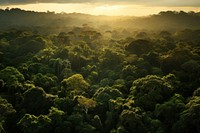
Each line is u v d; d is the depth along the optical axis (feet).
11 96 286.66
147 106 260.21
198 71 305.73
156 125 235.40
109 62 378.73
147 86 270.67
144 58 374.84
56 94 297.33
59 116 246.06
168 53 382.42
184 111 234.38
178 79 307.37
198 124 222.69
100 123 246.88
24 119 236.63
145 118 244.22
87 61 397.60
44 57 398.21
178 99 255.09
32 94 271.69
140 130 235.20
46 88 313.53
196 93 260.62
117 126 241.55
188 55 352.90
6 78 316.19
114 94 278.87
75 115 246.68
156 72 329.72
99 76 355.56
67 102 266.16
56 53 416.26
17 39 521.65
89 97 295.28
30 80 326.44
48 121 238.48
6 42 517.14
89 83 329.31
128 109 250.78
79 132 236.63
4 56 429.79
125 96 284.41
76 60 393.50
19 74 325.42
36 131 230.27
